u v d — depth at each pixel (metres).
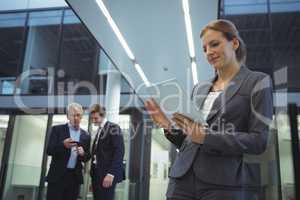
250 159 1.05
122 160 2.73
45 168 5.26
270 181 2.48
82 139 2.88
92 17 3.45
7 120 5.73
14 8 6.38
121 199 4.32
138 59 4.50
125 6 3.13
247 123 1.03
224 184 0.96
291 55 4.21
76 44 6.11
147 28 3.55
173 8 3.12
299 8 4.58
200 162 1.01
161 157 5.45
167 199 1.08
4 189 5.34
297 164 2.66
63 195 2.68
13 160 5.52
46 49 6.16
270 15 4.59
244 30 4.45
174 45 3.91
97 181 2.66
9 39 6.22
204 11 3.12
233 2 4.63
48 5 6.34
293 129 2.77
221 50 1.08
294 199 2.58
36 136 5.59
